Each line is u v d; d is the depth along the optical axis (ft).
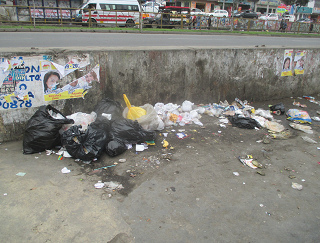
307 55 22.17
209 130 15.01
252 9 136.26
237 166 11.25
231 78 19.36
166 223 7.73
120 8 54.39
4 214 7.68
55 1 59.11
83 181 9.53
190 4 120.78
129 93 15.93
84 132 10.89
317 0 150.00
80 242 6.88
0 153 11.25
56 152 11.45
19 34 35.99
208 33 57.82
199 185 9.68
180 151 12.24
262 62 20.20
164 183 9.66
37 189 8.91
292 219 8.23
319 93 24.43
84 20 52.31
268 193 9.46
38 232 7.12
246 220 8.06
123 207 8.29
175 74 17.15
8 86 11.90
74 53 13.38
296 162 11.89
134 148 12.11
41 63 12.50
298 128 15.89
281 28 72.18
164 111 16.21
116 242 6.95
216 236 7.36
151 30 51.96
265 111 18.44
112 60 14.70
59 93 13.41
